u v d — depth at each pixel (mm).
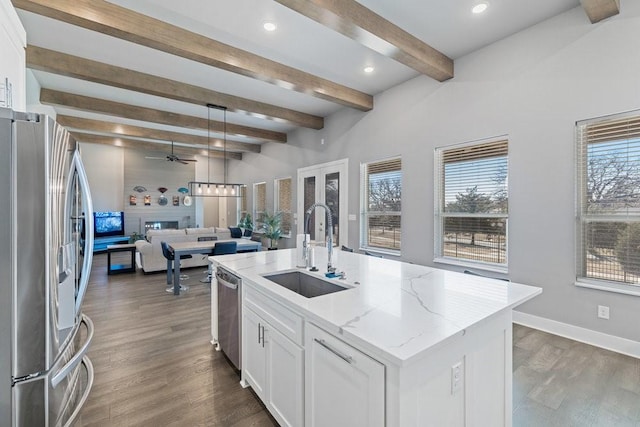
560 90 3000
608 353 2678
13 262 1200
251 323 2102
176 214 10945
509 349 1576
